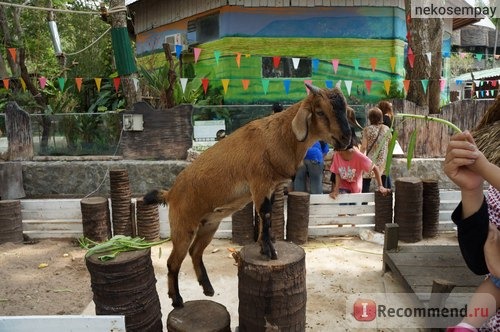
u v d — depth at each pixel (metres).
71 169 7.80
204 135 7.82
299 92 9.91
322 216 5.80
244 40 9.69
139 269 2.79
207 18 10.18
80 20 15.62
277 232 5.45
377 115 5.98
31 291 4.28
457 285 3.73
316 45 9.89
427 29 8.52
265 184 2.75
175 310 3.13
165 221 5.75
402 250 4.60
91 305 4.01
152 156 7.81
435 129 7.92
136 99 8.59
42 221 5.80
